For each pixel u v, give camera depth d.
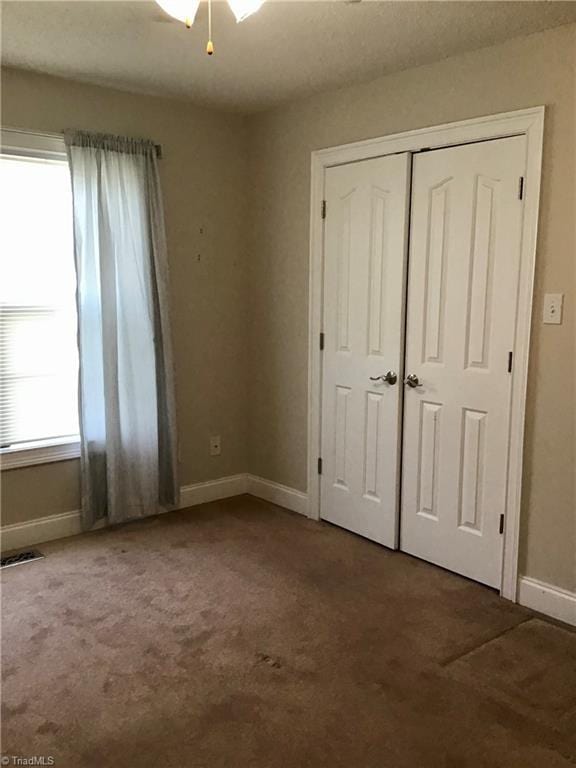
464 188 2.96
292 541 3.59
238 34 2.69
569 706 2.21
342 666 2.42
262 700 2.22
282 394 4.07
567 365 2.66
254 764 1.93
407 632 2.66
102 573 3.17
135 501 3.80
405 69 3.11
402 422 3.37
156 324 3.77
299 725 2.10
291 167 3.80
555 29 2.57
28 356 3.45
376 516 3.54
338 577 3.15
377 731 2.08
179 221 3.88
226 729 2.08
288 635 2.63
